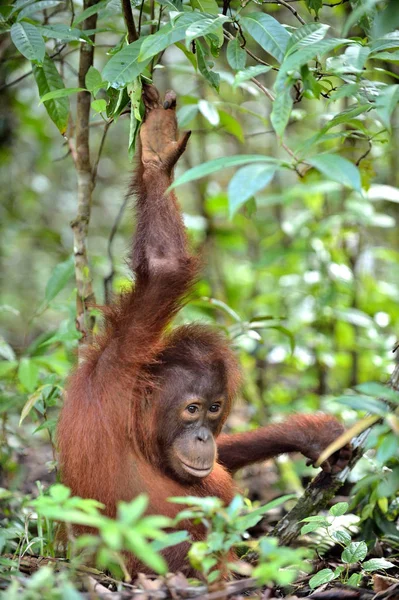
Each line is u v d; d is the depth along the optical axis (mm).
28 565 6609
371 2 5215
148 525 4273
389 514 8242
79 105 8883
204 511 5250
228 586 5652
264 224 16984
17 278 19297
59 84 7801
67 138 9141
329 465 7242
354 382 12711
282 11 13789
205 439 7207
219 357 7391
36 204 19391
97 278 14914
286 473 10680
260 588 6555
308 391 13141
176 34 5984
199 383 7203
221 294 14797
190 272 6934
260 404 11977
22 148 18516
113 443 6883
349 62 6031
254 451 8594
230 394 7734
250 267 14766
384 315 12953
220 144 19109
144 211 7051
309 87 5844
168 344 7473
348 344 12992
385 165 15367
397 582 6438
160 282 6859
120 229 19578
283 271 14586
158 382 7223
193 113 10039
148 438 7199
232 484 8078
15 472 9719
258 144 17500
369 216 12633
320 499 7246
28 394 9289
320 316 12844
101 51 16094
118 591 5707
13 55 12320
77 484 6906
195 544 5156
